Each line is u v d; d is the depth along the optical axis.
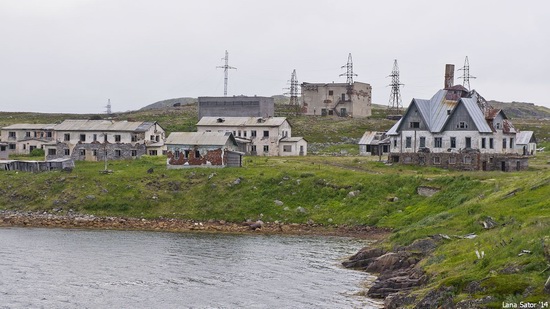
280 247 83.38
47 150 146.62
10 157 149.62
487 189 88.25
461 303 42.38
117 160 140.88
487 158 115.19
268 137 150.00
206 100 192.00
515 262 46.16
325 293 58.84
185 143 121.38
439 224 72.56
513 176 95.94
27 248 82.62
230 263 73.19
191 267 71.38
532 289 41.22
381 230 91.31
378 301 55.66
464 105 116.50
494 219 67.06
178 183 111.25
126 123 148.62
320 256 77.00
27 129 161.62
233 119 156.00
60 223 102.56
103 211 105.81
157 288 62.00
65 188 112.38
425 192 97.06
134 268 70.88
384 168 117.75
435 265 55.72
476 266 49.50
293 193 104.38
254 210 101.69
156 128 149.38
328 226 95.50
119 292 60.59
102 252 80.19
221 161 119.81
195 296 58.91
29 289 61.56
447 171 112.00
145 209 105.44
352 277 65.06
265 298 57.75
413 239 68.75
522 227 54.31
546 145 168.75
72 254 78.81
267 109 190.25
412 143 121.31
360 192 101.50
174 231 97.75
